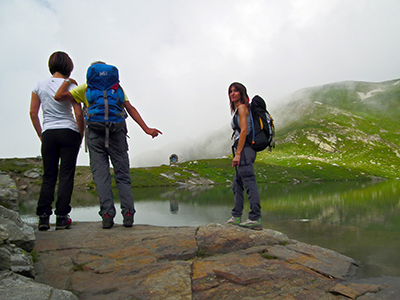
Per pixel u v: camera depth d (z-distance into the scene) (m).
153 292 1.98
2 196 3.29
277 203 18.84
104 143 4.20
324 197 22.86
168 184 46.62
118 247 2.99
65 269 2.43
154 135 4.41
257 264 2.52
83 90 4.00
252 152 3.97
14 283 1.63
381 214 12.94
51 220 11.32
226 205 17.02
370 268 2.78
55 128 4.05
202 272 2.34
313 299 1.95
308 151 119.38
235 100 4.11
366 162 102.50
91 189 34.25
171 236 3.31
